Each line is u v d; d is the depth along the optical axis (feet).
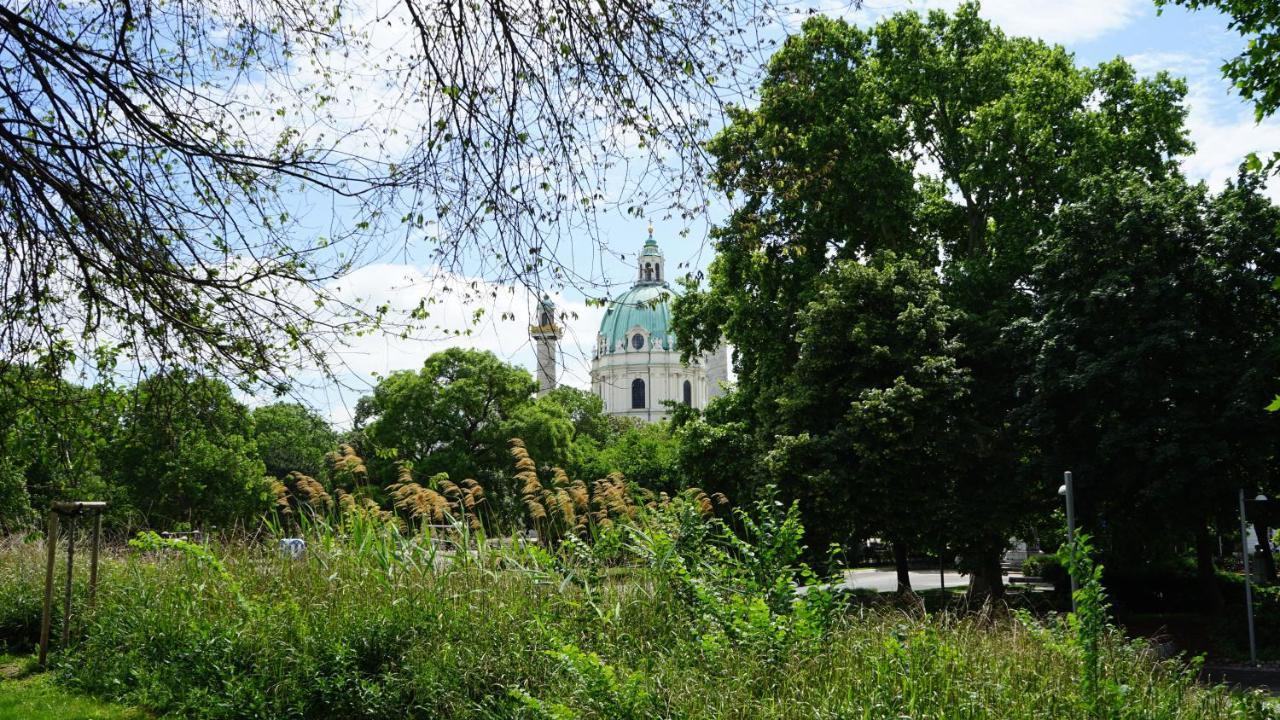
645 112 24.97
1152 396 74.38
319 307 25.46
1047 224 96.78
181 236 25.68
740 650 30.12
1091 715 25.07
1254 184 79.00
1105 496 81.10
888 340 87.76
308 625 38.58
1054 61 107.45
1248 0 44.93
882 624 31.71
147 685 39.29
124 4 25.40
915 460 83.25
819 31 27.35
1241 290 76.64
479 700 33.24
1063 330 80.33
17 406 27.22
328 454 50.16
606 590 38.70
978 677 26.63
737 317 103.76
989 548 85.87
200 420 27.35
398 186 24.75
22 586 52.60
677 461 109.40
